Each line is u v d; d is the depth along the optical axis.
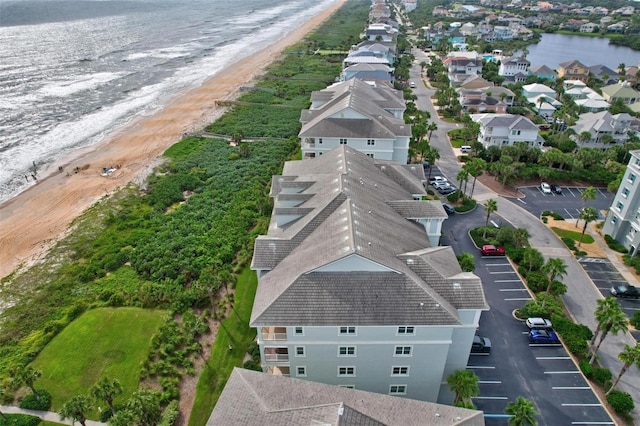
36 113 134.12
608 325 46.91
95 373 48.19
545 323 53.44
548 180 90.12
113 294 59.22
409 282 42.31
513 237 68.38
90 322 55.03
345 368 44.22
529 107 135.62
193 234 72.62
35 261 68.62
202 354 50.78
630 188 66.81
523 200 84.00
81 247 70.56
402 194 65.00
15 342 52.44
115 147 111.56
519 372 48.81
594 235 73.00
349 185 57.66
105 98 149.75
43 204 85.38
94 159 104.56
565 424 43.28
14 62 193.25
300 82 164.12
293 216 56.06
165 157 102.88
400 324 40.56
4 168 99.69
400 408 34.41
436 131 120.94
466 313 43.00
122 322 55.03
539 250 69.00
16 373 44.09
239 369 38.00
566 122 114.62
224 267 64.19
